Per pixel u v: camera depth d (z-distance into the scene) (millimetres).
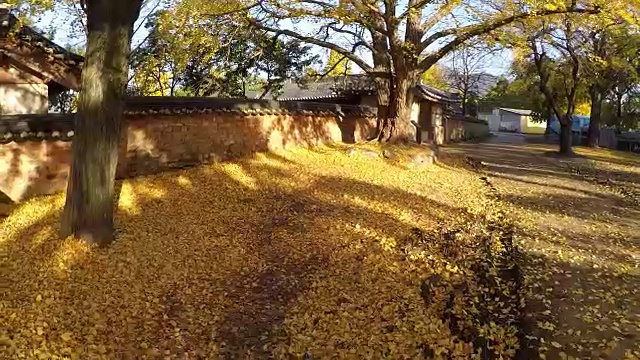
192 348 5191
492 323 5285
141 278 6387
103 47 6637
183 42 12438
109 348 5051
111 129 6980
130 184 9773
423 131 27453
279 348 5078
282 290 6391
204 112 11992
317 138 16906
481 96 55562
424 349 4887
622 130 36781
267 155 13867
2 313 5367
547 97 24062
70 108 17531
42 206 8430
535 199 12008
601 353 4676
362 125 19547
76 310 5582
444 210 10242
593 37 20422
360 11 11617
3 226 7781
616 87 29438
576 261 7352
